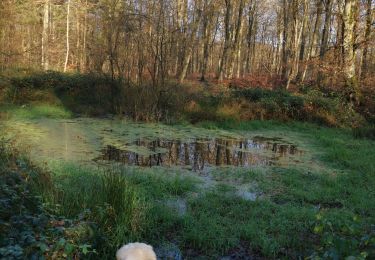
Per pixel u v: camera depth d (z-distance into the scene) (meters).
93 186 5.18
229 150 9.60
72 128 11.41
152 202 5.34
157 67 14.55
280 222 5.06
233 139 11.02
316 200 6.05
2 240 3.28
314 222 4.92
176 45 17.52
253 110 14.47
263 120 13.94
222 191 6.30
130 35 14.83
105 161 7.87
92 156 8.24
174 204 5.60
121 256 2.57
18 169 4.87
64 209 4.32
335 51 16.00
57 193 4.58
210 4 26.58
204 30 27.31
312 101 14.58
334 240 3.12
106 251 4.04
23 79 16.08
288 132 12.42
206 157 8.74
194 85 18.31
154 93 13.50
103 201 4.60
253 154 9.22
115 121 12.97
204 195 6.00
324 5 22.23
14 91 15.43
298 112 14.37
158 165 7.82
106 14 17.27
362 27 15.73
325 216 5.11
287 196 6.17
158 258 4.18
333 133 12.25
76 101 15.56
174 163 8.05
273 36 44.19
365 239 2.98
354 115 13.95
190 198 5.81
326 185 6.79
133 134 10.97
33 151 8.30
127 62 14.84
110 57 14.73
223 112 13.79
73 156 8.12
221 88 18.91
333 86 16.45
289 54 25.55
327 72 15.98
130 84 14.17
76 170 6.61
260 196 6.20
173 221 4.96
